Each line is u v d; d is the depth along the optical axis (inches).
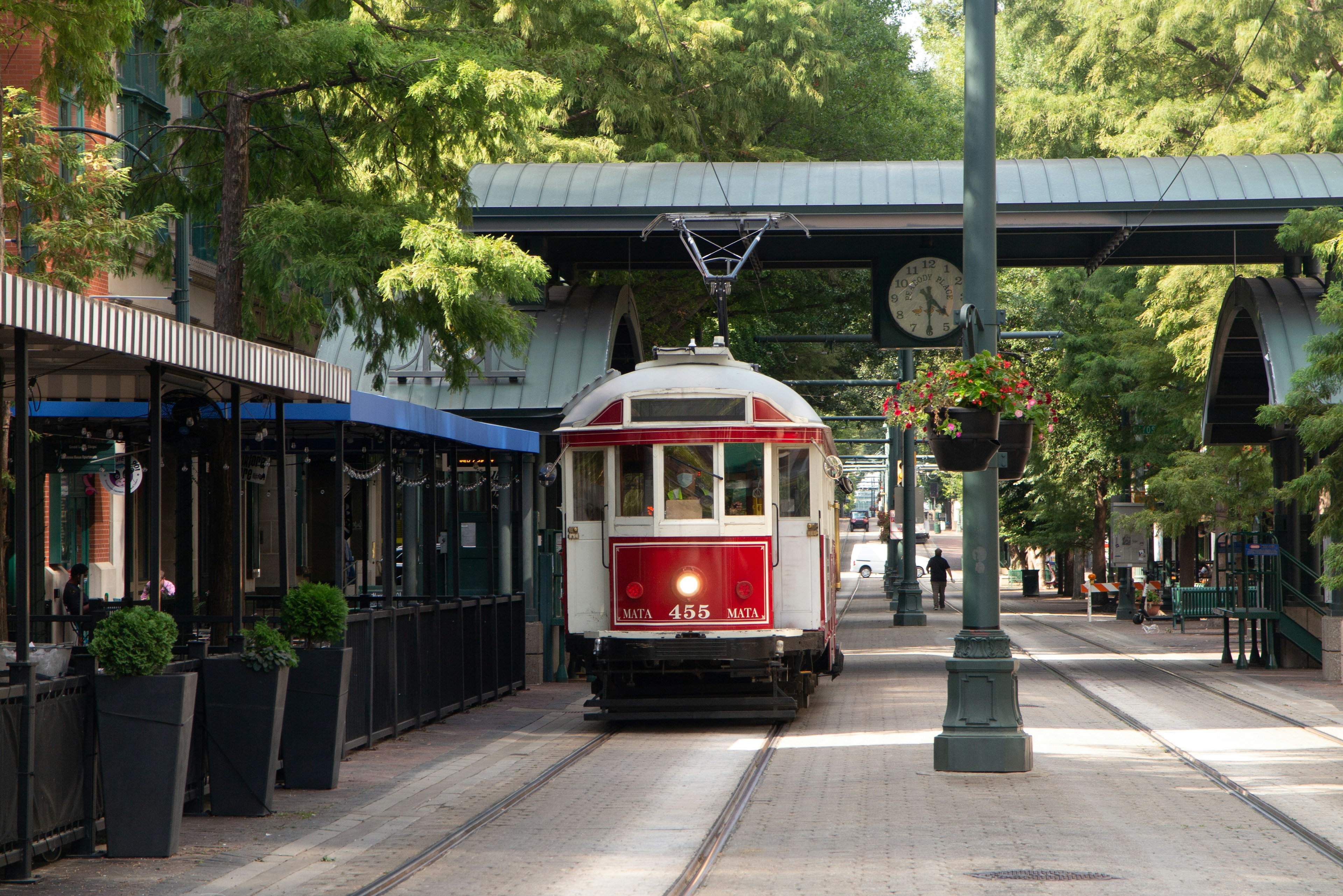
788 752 1109.7
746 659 1256.8
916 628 2888.8
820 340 2480.3
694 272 2487.7
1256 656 1943.9
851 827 780.0
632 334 2223.2
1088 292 3292.3
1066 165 1827.0
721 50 2561.5
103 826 737.6
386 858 708.0
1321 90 2501.2
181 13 1310.3
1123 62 3144.7
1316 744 1122.7
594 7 2143.2
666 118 2518.5
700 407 1286.9
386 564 1204.5
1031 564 6648.6
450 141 1269.7
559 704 1501.0
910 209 1787.6
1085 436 3412.9
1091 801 859.4
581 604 1311.5
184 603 1389.0
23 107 1160.8
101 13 995.3
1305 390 1624.0
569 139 2407.7
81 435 1273.4
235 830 780.0
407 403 1181.1
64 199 1179.3
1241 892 616.1
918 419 945.5
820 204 1792.6
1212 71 3083.2
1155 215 1772.9
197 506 1857.8
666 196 1809.8
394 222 1229.7
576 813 840.3
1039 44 3422.7
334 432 1253.1
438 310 1259.8
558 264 2124.8
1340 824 783.7
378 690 1163.9
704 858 702.5
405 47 1224.8
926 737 1171.9
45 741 671.1
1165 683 1675.7
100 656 701.3
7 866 640.4
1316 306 1733.5
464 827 790.5
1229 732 1200.2
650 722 1344.7
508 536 1670.8
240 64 1157.7
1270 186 1765.5
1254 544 1958.7
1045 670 1865.2
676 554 1272.1
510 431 1577.3
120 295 1567.4
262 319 1428.4
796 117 2792.8
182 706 709.3
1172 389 2780.5
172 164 1366.9
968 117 992.9
